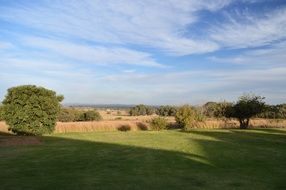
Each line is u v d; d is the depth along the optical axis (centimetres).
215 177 1198
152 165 1404
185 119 3619
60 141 2277
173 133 2908
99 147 1956
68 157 1597
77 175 1213
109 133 2969
